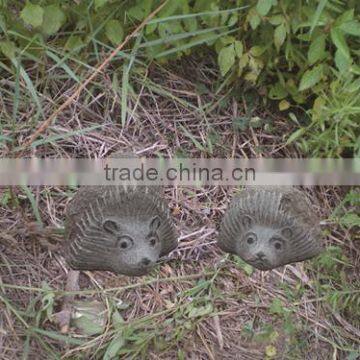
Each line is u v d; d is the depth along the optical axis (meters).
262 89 1.83
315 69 1.71
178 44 1.76
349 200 1.76
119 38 1.73
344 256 1.73
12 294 1.50
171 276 1.60
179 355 1.51
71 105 1.73
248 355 1.56
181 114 1.80
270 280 1.66
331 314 1.67
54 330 1.48
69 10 1.78
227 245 1.26
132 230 1.15
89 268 1.20
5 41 1.70
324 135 1.75
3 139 1.60
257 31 1.78
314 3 1.70
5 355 1.43
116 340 1.48
